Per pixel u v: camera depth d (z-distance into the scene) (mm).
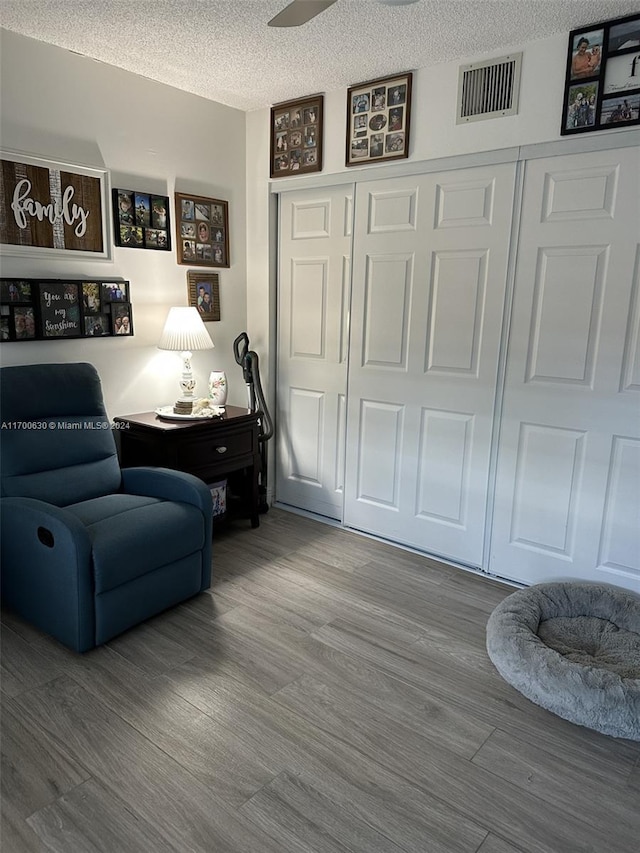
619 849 1523
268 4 2219
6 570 2449
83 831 1529
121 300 3049
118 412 3162
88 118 2820
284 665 2232
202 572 2686
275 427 3877
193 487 2625
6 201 2562
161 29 2453
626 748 1866
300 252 3518
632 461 2514
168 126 3166
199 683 2113
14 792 1641
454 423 3008
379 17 2285
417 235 2967
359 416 3391
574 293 2547
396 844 1516
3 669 2158
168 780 1693
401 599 2750
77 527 2160
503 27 2359
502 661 2098
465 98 2697
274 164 3480
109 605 2254
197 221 3393
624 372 2480
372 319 3225
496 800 1661
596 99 2357
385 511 3381
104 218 2943
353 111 3072
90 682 2100
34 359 2760
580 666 1969
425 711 2006
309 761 1777
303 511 3828
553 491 2740
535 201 2586
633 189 2348
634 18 2230
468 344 2893
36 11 2305
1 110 2520
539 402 2713
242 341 3705
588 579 2703
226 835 1528
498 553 2961
